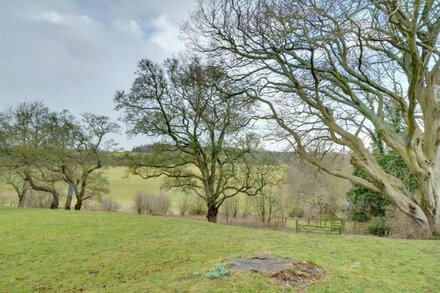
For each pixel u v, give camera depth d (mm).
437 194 14297
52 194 30516
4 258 9711
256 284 5020
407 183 20344
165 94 24469
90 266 8820
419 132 15039
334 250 9172
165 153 25219
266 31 14148
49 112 28188
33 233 13422
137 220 17328
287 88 16656
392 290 5418
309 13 11938
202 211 31469
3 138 26969
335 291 5012
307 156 16641
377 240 11234
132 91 24594
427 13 12422
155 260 9117
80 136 28625
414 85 12398
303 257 7211
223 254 9031
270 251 8367
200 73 19031
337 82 15727
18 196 32031
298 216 31672
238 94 17297
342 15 11711
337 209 30375
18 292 6996
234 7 15648
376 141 20953
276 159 24797
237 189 25531
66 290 7082
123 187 33469
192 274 5754
